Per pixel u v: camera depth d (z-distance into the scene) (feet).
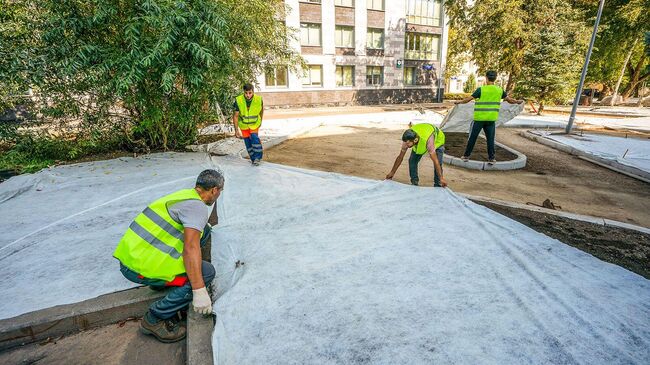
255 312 7.83
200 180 7.88
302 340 7.01
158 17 19.48
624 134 40.24
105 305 8.36
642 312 7.73
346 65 86.33
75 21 20.13
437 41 98.94
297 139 35.50
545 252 10.32
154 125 26.58
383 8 87.15
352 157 26.96
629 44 81.51
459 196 14.88
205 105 26.71
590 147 31.09
